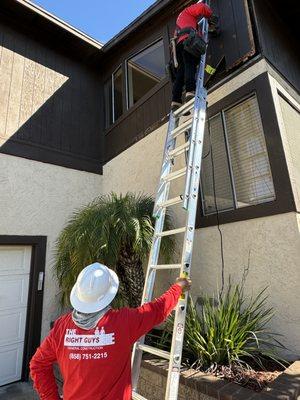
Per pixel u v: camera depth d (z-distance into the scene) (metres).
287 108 3.76
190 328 2.89
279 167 3.17
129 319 1.62
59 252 4.09
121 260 3.87
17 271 4.75
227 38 3.96
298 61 4.76
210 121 4.09
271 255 3.08
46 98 5.74
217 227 3.65
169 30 5.25
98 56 6.65
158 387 2.67
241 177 3.62
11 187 4.85
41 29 5.94
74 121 6.09
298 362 2.64
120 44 6.27
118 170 5.75
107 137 6.34
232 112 3.86
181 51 3.70
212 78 4.12
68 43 6.28
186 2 4.96
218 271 3.54
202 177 4.04
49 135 5.59
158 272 4.28
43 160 5.36
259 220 3.25
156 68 5.45
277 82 3.68
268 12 4.16
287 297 2.90
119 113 6.29
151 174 4.93
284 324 2.88
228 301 3.05
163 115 4.89
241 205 3.55
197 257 3.80
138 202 4.27
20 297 4.70
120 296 3.76
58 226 5.25
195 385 2.39
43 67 5.88
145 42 5.76
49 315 4.80
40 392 1.66
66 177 5.62
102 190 6.08
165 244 3.92
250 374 2.59
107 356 1.50
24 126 5.26
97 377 1.47
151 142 5.06
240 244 3.38
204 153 4.08
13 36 5.59
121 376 1.53
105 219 3.75
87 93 6.53
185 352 3.04
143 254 3.75
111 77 6.63
